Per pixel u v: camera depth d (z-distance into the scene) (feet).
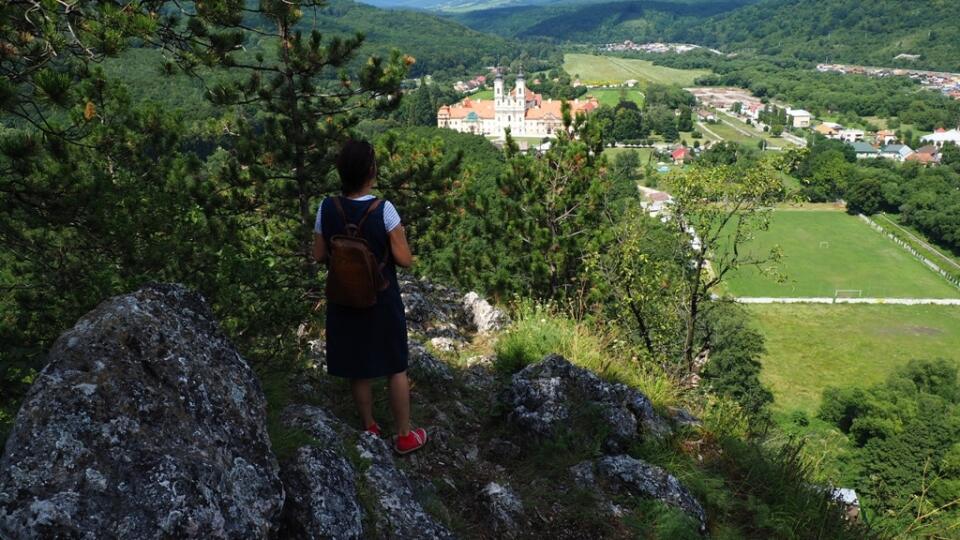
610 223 53.16
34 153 19.44
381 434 15.40
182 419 8.80
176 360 9.43
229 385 10.02
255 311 17.70
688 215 49.98
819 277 222.48
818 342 164.45
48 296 17.72
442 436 16.02
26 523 6.98
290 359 17.98
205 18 24.38
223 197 37.93
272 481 9.41
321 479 10.42
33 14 16.69
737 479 17.35
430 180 45.19
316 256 12.86
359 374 13.34
